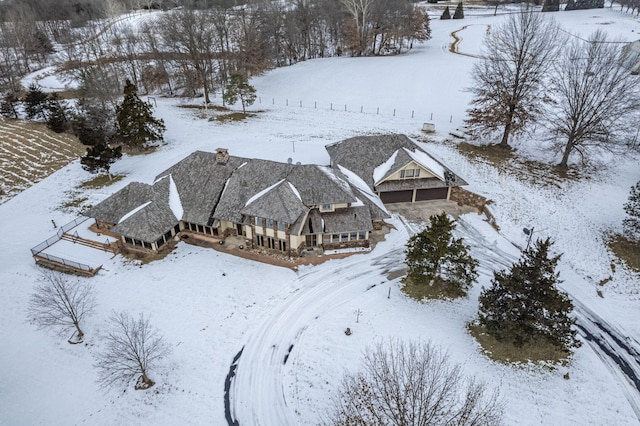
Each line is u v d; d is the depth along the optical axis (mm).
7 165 61281
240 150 61812
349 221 42094
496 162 57375
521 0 161750
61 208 50656
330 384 29781
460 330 34031
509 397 28531
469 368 30516
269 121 73875
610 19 120938
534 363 31172
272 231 41438
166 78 93375
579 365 31219
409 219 48062
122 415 28375
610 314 35688
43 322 34562
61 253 43000
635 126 56375
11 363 32312
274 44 115000
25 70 116062
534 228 45625
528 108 58781
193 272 40344
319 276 39781
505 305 31297
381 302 36844
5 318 36250
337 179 44500
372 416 27141
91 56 118625
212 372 31000
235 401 29031
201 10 105375
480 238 45031
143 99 90250
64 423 28094
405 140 52562
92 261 41875
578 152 56875
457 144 62344
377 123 70625
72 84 100625
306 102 82625
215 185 45156
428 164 50125
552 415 27516
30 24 125250
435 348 32125
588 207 47906
